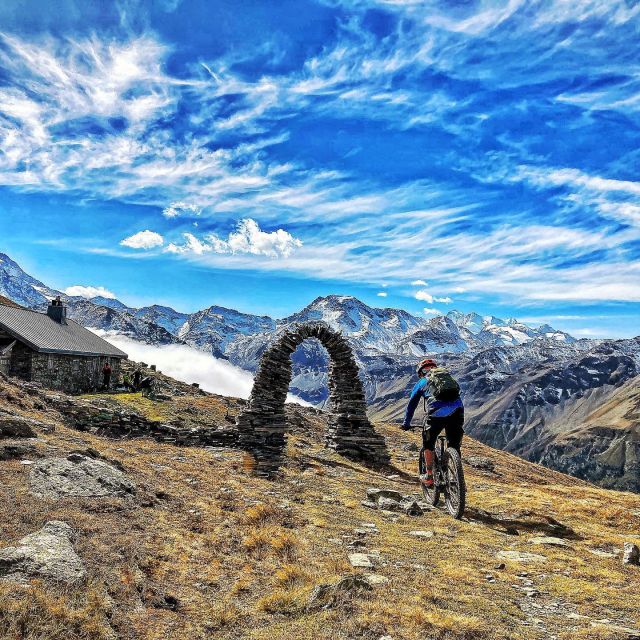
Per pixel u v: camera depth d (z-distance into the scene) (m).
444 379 10.54
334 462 18.42
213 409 32.84
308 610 4.82
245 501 9.18
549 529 10.28
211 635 4.32
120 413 18.78
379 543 7.68
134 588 4.85
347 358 22.33
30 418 13.34
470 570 6.66
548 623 5.02
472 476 21.25
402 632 4.43
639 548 8.34
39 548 5.00
